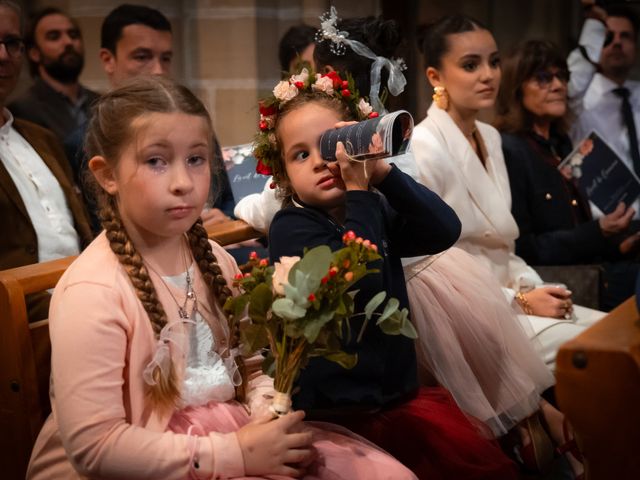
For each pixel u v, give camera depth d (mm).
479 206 2783
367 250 1513
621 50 4031
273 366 1621
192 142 1637
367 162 1774
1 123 2771
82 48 4102
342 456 1690
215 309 1777
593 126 4051
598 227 3324
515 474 1968
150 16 3588
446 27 2906
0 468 1799
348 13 4355
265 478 1569
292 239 1872
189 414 1670
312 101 1893
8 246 2609
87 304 1570
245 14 4289
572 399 1211
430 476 1883
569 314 2779
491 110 4562
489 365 2324
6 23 2777
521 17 4578
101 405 1529
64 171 2922
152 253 1715
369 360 1848
